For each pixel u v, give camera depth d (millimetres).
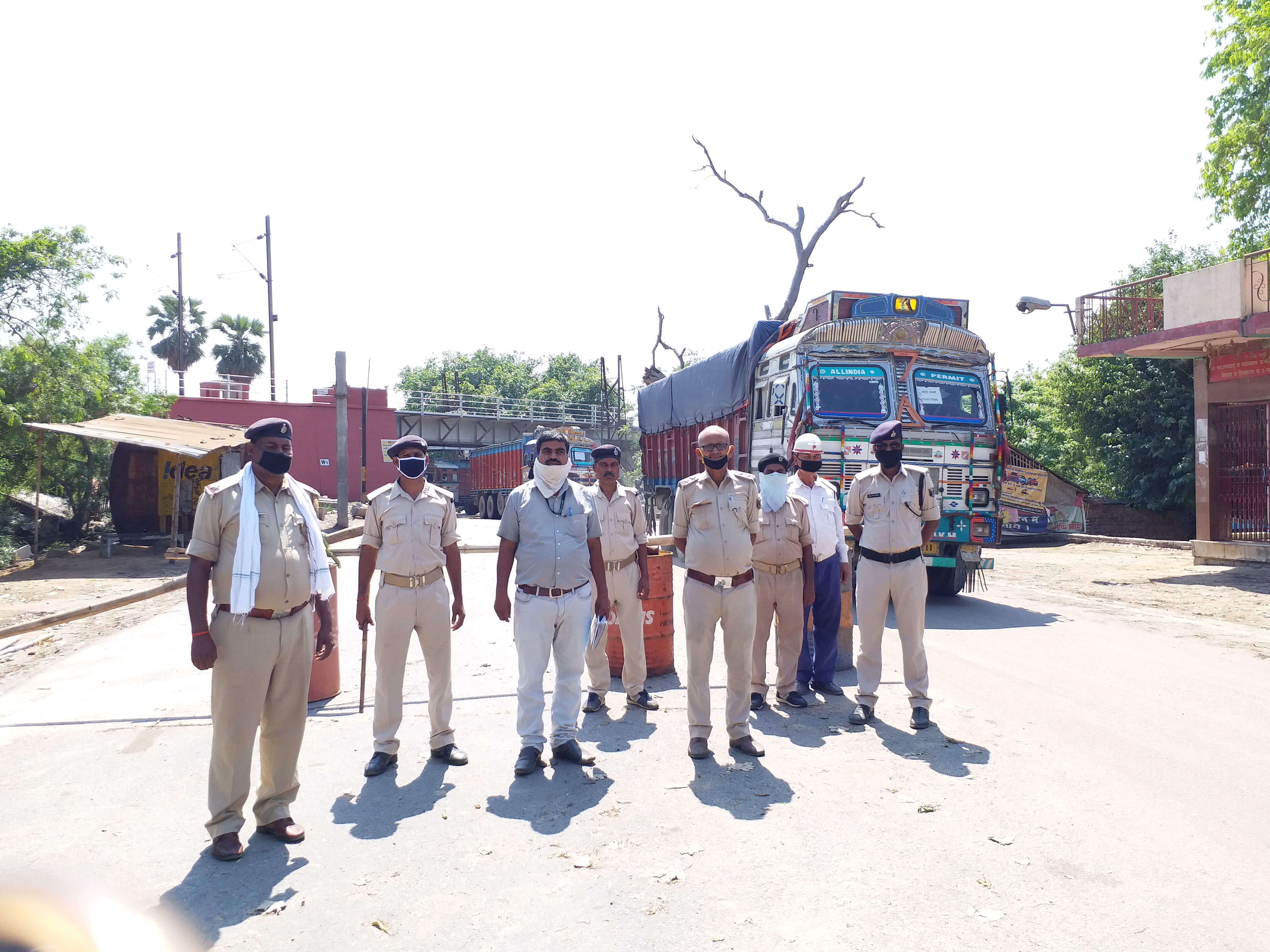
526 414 52031
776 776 4906
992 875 3666
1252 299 13594
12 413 17328
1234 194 20391
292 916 3412
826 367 11031
